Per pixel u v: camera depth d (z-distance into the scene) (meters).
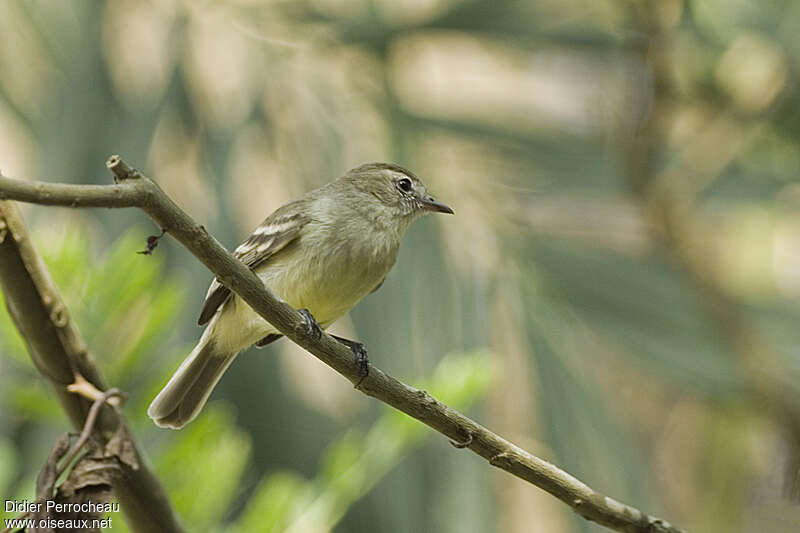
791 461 10.48
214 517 6.76
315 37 12.68
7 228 5.60
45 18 12.21
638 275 12.43
